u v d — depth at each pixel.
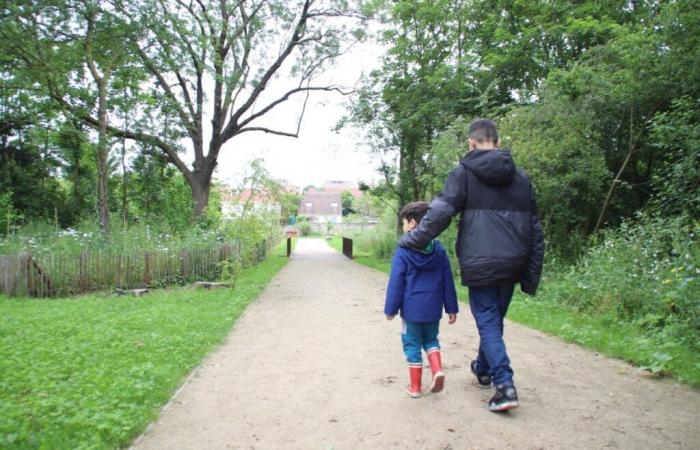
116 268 12.32
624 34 12.28
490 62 16.61
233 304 9.34
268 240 26.80
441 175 13.98
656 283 6.83
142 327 7.14
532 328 6.93
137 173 25.98
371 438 3.32
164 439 3.38
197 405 4.03
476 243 3.71
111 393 4.10
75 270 11.88
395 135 21.22
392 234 24.50
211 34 20.59
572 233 13.22
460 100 17.52
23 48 16.23
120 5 16.47
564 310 8.03
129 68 18.94
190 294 11.09
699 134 9.54
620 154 13.43
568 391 4.17
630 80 11.54
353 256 26.14
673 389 4.20
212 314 8.21
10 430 3.40
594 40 13.89
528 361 5.15
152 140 22.69
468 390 4.23
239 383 4.62
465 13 18.59
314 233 70.38
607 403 3.87
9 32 15.55
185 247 13.99
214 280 14.49
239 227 13.60
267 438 3.37
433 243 4.07
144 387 4.22
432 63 19.86
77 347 5.81
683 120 9.98
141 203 25.97
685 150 10.14
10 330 7.02
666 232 8.21
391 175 22.45
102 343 6.07
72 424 3.47
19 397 4.16
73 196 26.19
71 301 10.24
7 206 20.59
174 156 23.73
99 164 17.39
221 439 3.37
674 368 4.62
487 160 3.70
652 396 4.03
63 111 18.39
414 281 4.02
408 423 3.54
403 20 19.80
